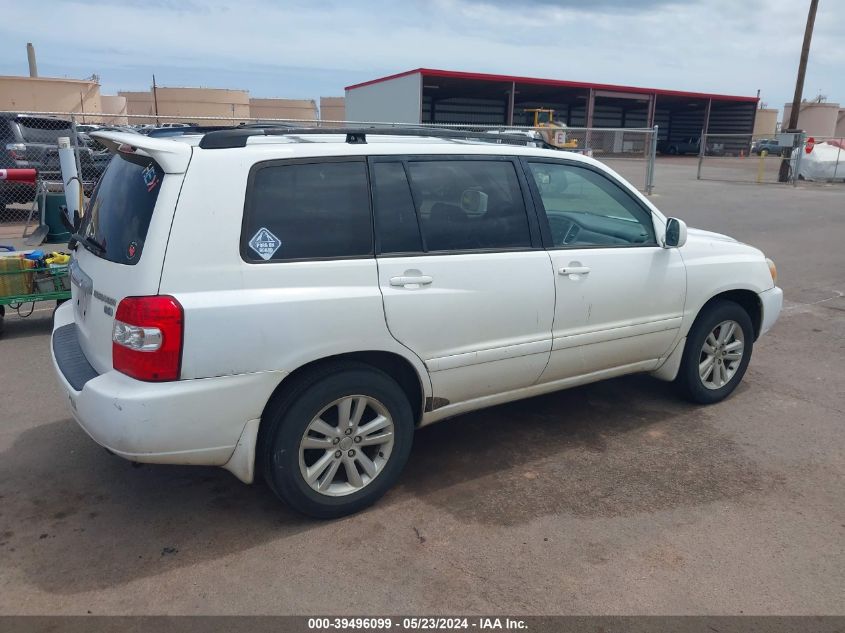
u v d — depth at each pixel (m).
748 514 3.57
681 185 23.81
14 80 29.27
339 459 3.44
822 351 6.38
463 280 3.62
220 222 3.03
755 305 5.18
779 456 4.23
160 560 3.15
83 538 3.32
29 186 12.80
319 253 3.26
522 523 3.47
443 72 36.69
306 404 3.24
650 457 4.21
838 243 12.48
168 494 3.75
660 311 4.47
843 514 3.58
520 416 4.83
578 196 4.25
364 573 3.07
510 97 40.25
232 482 3.88
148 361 2.91
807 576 3.07
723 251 4.87
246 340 3.04
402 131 3.91
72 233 4.08
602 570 3.10
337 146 3.40
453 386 3.73
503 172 3.89
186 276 2.96
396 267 3.42
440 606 2.86
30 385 5.34
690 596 2.93
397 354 3.48
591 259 4.10
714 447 4.35
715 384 5.01
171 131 3.95
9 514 3.53
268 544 3.29
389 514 3.55
